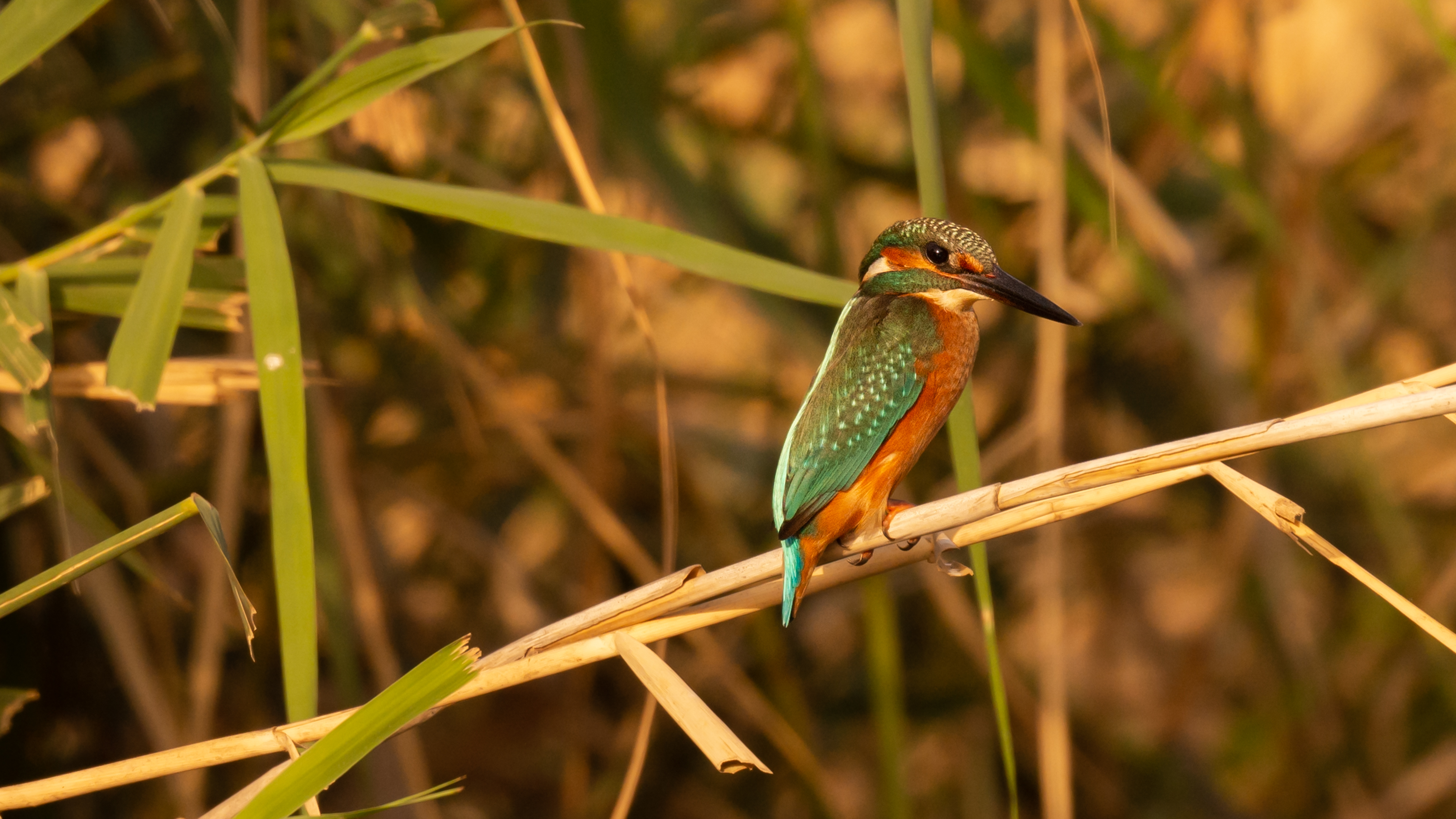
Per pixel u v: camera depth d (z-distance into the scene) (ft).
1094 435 41.91
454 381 35.24
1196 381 41.39
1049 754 27.71
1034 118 29.12
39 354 20.07
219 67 29.22
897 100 43.09
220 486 30.42
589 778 42.98
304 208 34.99
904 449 22.03
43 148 35.24
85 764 34.24
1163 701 44.16
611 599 18.26
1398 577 39.19
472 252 38.99
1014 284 22.85
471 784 42.11
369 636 30.73
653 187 35.29
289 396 18.37
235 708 37.14
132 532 15.70
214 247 23.43
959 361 22.63
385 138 28.35
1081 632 45.65
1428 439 46.16
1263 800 42.32
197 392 24.35
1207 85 36.55
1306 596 42.63
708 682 41.11
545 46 35.17
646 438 38.83
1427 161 41.81
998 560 43.29
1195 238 40.34
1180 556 47.09
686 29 38.96
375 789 32.01
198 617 34.78
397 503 41.65
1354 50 42.55
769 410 43.29
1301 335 36.50
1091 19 31.42
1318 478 43.42
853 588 41.96
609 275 35.94
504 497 43.62
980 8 39.93
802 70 31.19
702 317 44.14
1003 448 37.09
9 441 26.17
